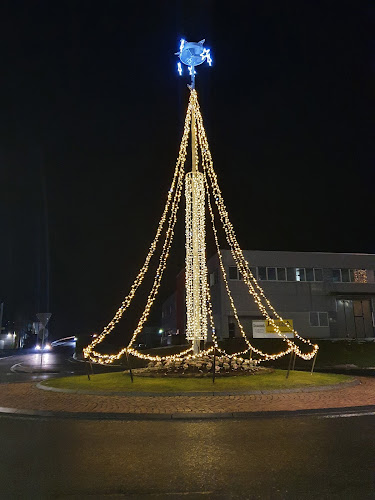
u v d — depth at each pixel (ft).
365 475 17.94
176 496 15.84
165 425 27.99
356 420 29.12
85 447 22.84
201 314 55.06
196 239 54.65
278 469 18.74
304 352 94.68
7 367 92.12
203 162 59.72
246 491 16.24
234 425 27.71
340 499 15.47
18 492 16.46
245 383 43.14
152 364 54.08
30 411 32.45
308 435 24.85
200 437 24.59
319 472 18.33
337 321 120.06
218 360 52.65
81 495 16.08
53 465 19.75
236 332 111.24
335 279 122.21
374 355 90.27
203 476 17.93
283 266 119.03
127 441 23.94
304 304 118.11
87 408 33.14
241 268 115.34
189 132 64.49
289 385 42.29
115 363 102.47
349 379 47.78
